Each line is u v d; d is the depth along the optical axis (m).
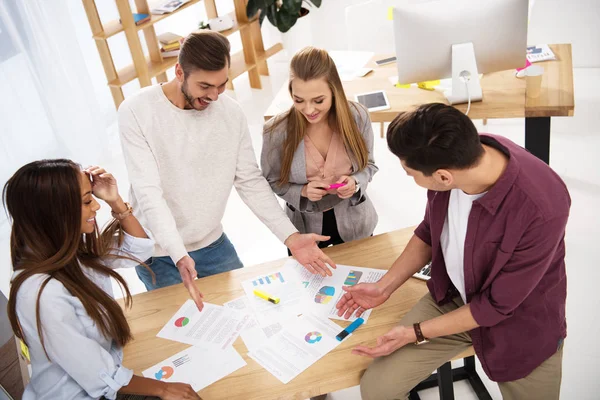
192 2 4.61
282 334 1.83
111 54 4.84
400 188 3.88
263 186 2.25
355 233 2.44
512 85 2.95
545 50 3.35
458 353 1.76
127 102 2.03
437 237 1.69
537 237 1.41
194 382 1.71
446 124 1.34
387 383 1.67
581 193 3.46
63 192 1.50
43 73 4.12
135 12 4.77
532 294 1.56
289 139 2.19
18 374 1.90
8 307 1.54
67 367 1.55
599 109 4.21
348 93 3.14
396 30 2.77
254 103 5.25
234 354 1.79
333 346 1.77
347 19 3.90
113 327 1.68
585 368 2.46
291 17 4.78
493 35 2.72
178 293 2.08
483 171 1.43
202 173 2.17
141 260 2.01
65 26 4.18
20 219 1.51
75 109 4.39
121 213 1.94
